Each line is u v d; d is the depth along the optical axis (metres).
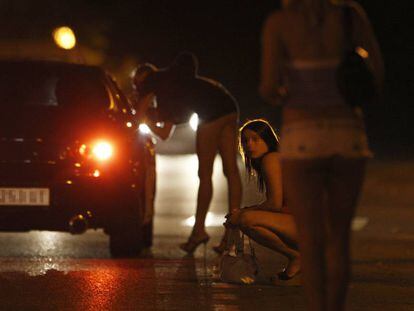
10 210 29.03
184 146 97.94
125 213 29.70
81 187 29.22
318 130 16.72
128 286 25.48
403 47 146.88
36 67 32.16
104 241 35.47
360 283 26.53
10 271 27.83
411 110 136.62
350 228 17.30
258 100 153.50
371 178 70.00
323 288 17.16
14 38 99.31
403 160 88.75
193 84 32.59
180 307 22.81
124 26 150.50
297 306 23.00
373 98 16.92
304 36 16.84
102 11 138.25
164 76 32.66
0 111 29.91
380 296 24.55
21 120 29.56
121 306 22.91
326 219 17.48
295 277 25.52
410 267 29.70
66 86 31.03
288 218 25.02
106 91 31.27
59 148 29.28
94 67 32.25
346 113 16.83
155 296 24.16
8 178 29.08
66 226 29.30
